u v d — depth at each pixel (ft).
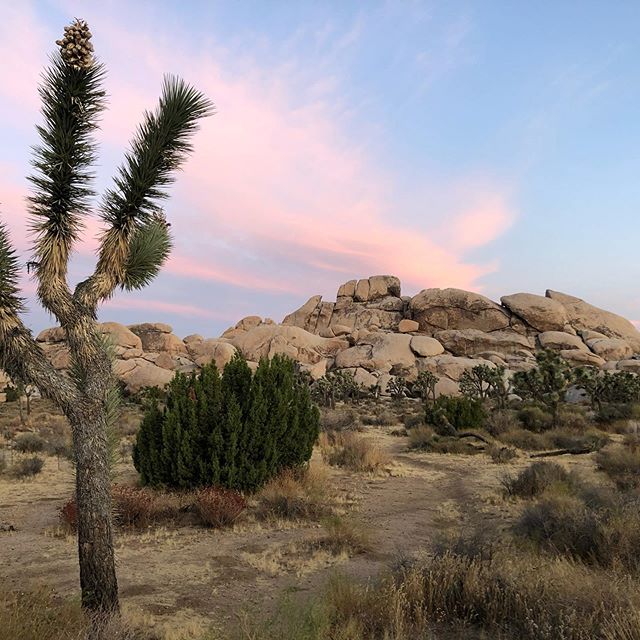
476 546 20.83
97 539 15.98
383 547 28.09
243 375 45.57
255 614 17.98
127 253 17.42
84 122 16.70
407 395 263.29
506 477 45.83
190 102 16.85
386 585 18.45
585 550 22.72
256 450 42.27
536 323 367.25
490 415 103.45
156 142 16.62
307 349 343.46
